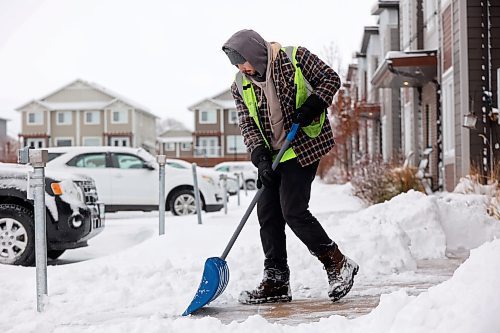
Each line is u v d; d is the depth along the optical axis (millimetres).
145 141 68875
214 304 4484
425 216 6980
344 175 25938
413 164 17719
